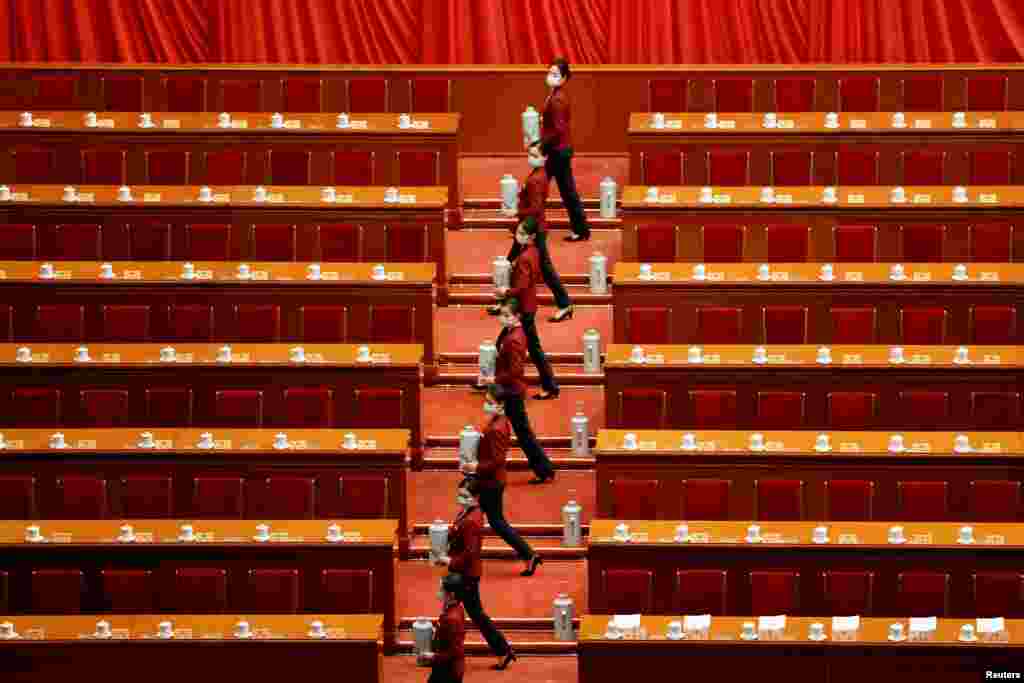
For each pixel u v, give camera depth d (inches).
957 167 1632.6
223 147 1644.9
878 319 1483.8
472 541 1270.9
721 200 1560.0
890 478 1346.0
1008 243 1556.3
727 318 1472.7
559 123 1590.8
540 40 1777.8
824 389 1416.1
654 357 1423.5
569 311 1560.0
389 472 1363.2
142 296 1505.9
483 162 1743.4
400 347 1454.2
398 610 1326.3
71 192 1592.0
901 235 1558.8
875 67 1702.8
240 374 1435.8
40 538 1305.4
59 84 1712.6
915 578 1275.8
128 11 1791.3
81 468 1369.3
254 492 1363.2
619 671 1207.6
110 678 1233.4
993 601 1275.8
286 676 1229.7
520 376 1397.6
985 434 1365.7
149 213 1569.9
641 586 1280.8
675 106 1701.5
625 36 1775.3
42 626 1244.5
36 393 1443.2
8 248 1572.3
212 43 1792.6
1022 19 1768.0
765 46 1777.8
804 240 1546.5
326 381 1434.5
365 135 1630.2
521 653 1314.0
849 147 1630.2
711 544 1277.1
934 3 1768.0
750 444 1357.0
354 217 1560.0
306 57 1793.8
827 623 1219.9
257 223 1566.2
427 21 1780.3
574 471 1453.0
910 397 1411.2
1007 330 1481.3
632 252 1563.7
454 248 1636.3
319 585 1300.4
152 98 1717.5
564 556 1384.1
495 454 1330.0
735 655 1203.2
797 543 1275.8
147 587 1304.1
